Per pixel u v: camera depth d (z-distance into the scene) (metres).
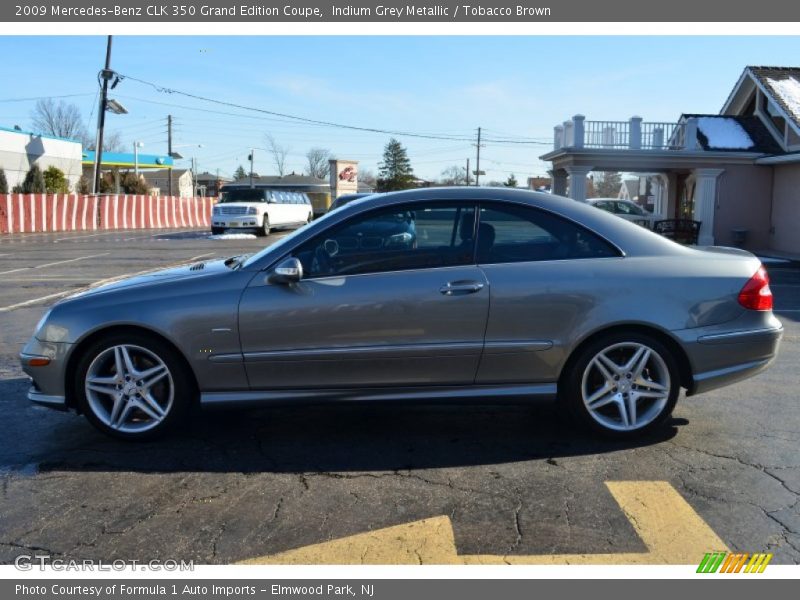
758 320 4.50
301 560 3.17
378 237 4.43
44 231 29.75
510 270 4.35
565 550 3.24
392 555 3.20
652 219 23.89
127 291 4.40
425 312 4.29
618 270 4.38
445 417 5.05
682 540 3.32
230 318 4.28
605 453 4.36
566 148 20.72
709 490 3.83
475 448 4.46
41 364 4.39
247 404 4.38
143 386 4.43
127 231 30.53
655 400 4.50
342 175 51.69
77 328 4.33
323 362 4.32
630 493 3.80
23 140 35.75
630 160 21.03
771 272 15.82
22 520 3.53
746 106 23.81
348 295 4.29
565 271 4.36
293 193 31.47
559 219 4.48
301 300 4.29
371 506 3.66
